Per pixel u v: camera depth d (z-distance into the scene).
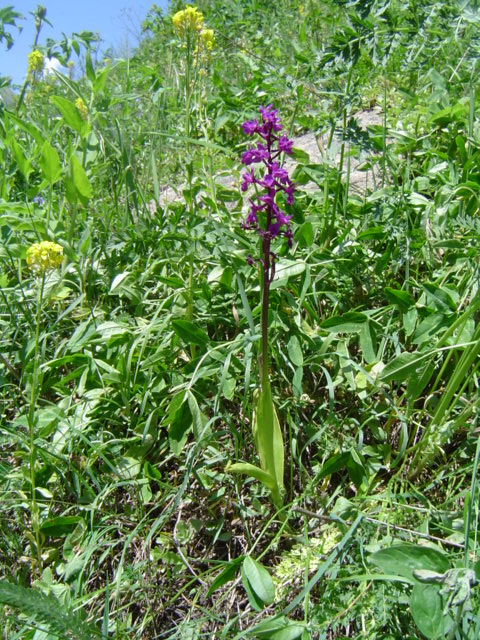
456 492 0.58
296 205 0.75
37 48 1.05
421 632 0.42
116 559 0.60
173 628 0.52
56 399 0.77
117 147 0.96
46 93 1.42
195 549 0.61
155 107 1.18
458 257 0.72
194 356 0.70
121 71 1.61
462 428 0.62
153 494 0.66
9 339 0.82
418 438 0.64
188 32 0.94
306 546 0.52
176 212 0.87
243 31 1.94
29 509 0.63
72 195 0.80
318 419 0.67
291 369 0.69
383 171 0.77
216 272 0.74
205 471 0.63
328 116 0.85
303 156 0.86
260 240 0.64
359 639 0.44
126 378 0.67
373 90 1.17
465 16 0.84
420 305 0.66
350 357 0.68
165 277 0.74
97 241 0.93
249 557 0.50
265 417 0.54
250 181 0.50
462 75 1.05
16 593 0.43
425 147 0.91
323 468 0.57
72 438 0.65
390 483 0.55
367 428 0.65
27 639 0.50
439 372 0.64
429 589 0.41
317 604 0.48
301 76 1.09
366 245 0.78
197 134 1.12
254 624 0.52
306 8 1.93
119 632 0.51
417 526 0.53
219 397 0.65
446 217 0.74
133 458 0.64
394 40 0.72
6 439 0.67
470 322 0.61
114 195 0.95
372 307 0.75
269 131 0.49
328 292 0.73
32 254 0.59
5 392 0.76
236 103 1.28
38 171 1.09
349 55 0.72
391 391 0.66
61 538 0.63
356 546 0.51
